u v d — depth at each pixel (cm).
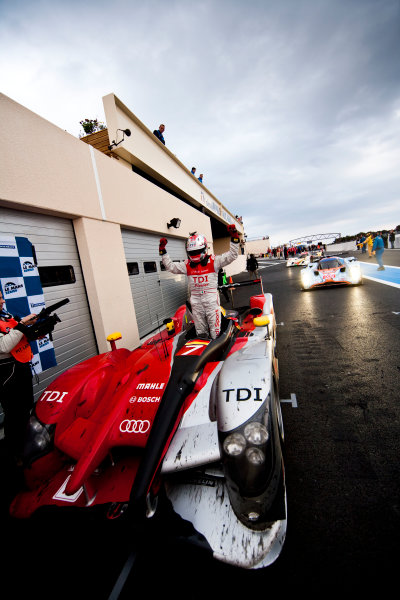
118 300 465
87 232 406
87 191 409
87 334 418
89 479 140
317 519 140
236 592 113
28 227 334
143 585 120
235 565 108
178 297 767
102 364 200
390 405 225
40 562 138
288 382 289
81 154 402
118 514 132
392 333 383
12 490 194
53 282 367
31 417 166
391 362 298
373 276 944
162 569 125
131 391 165
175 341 206
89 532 144
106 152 581
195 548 113
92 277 413
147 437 140
